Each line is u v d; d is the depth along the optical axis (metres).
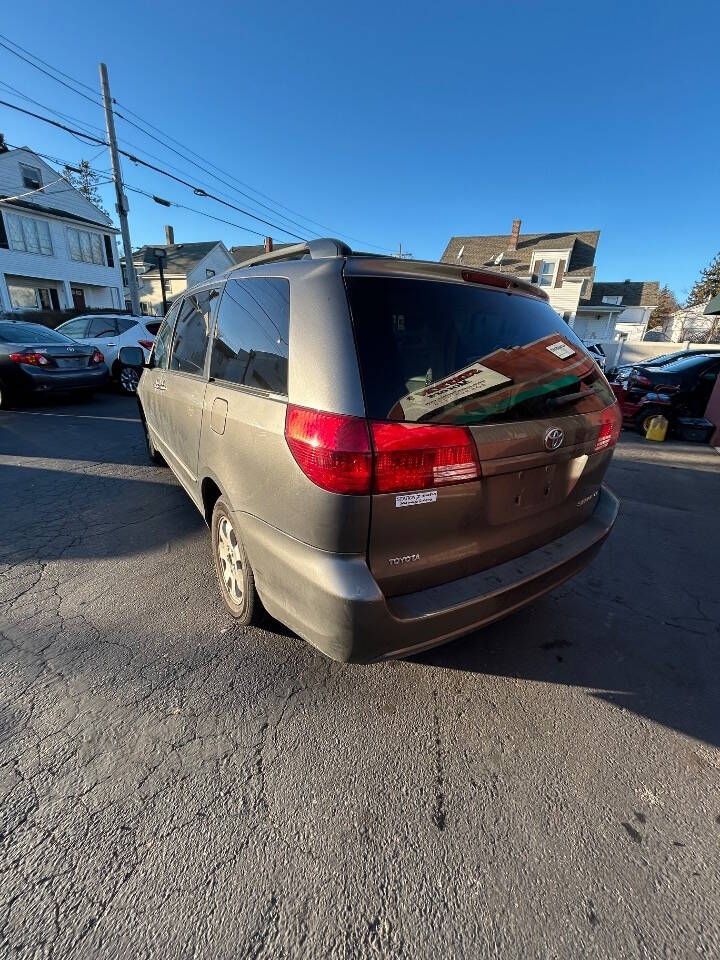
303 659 2.28
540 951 1.25
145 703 2.00
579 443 2.10
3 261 20.94
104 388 10.33
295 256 1.97
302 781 1.70
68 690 2.05
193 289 3.19
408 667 2.28
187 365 2.99
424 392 1.59
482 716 2.02
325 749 1.83
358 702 2.06
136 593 2.79
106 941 1.23
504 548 1.96
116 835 1.49
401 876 1.42
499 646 2.47
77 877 1.37
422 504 1.60
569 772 1.78
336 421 1.49
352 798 1.65
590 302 29.45
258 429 1.80
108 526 3.67
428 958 1.23
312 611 1.63
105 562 3.14
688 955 1.25
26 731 1.84
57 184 23.00
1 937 1.23
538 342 2.03
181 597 2.76
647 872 1.45
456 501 1.68
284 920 1.30
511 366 1.86
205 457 2.44
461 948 1.25
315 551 1.60
